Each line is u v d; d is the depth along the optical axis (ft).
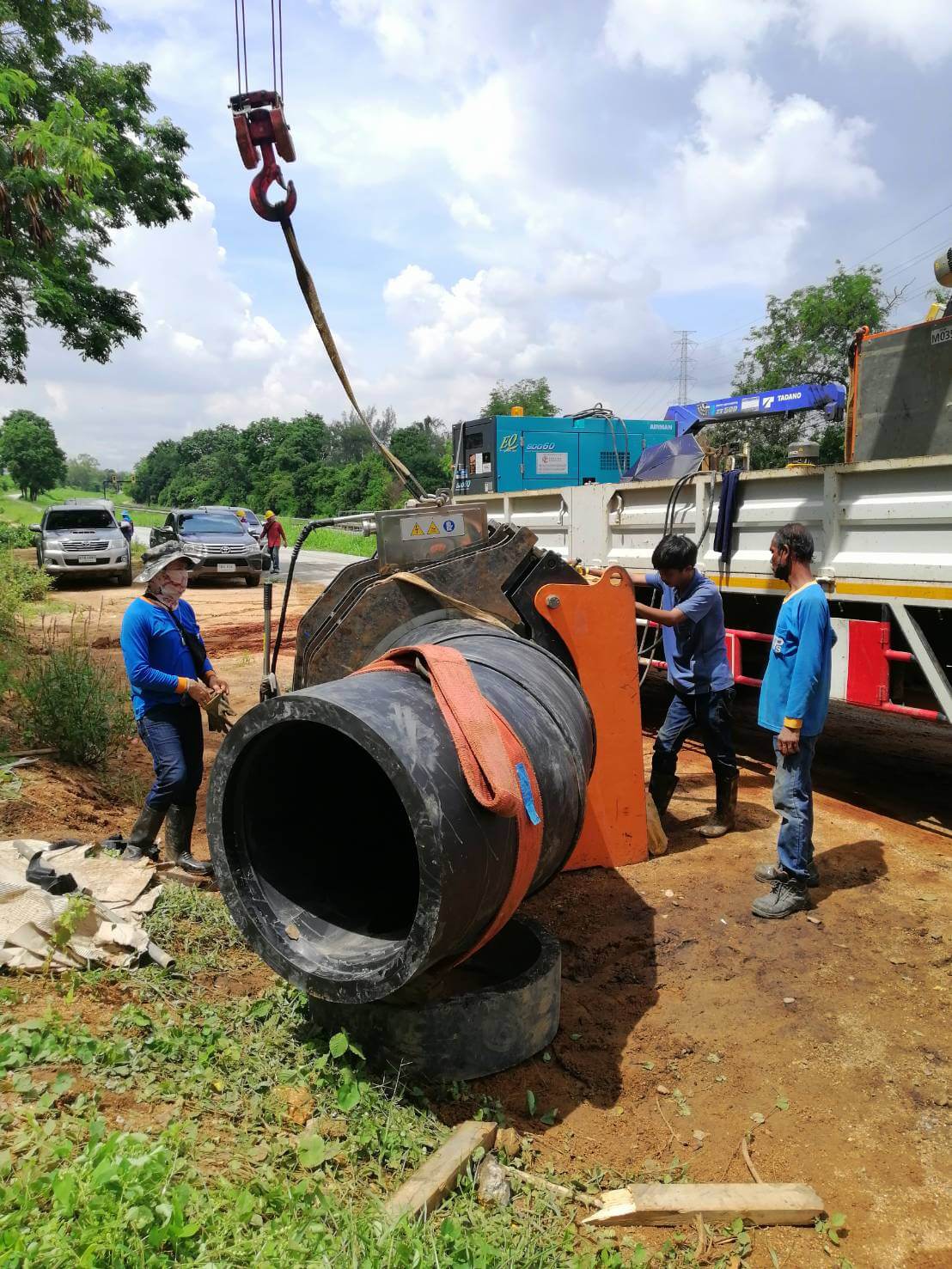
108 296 57.67
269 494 275.39
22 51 47.52
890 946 13.56
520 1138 9.54
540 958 11.32
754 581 20.59
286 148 12.37
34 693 21.25
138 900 12.89
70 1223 6.17
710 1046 11.47
